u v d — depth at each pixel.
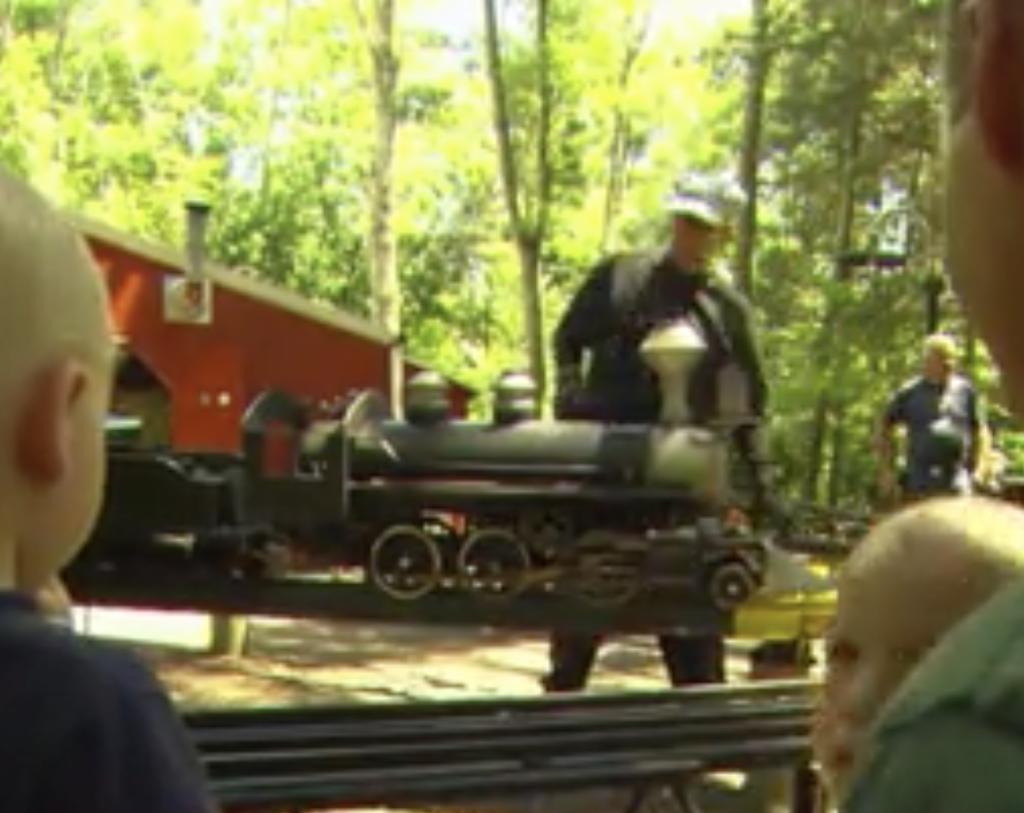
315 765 3.54
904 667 1.69
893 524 1.73
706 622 7.38
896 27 26.28
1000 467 13.28
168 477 8.12
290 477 8.07
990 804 0.73
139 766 1.44
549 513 7.79
